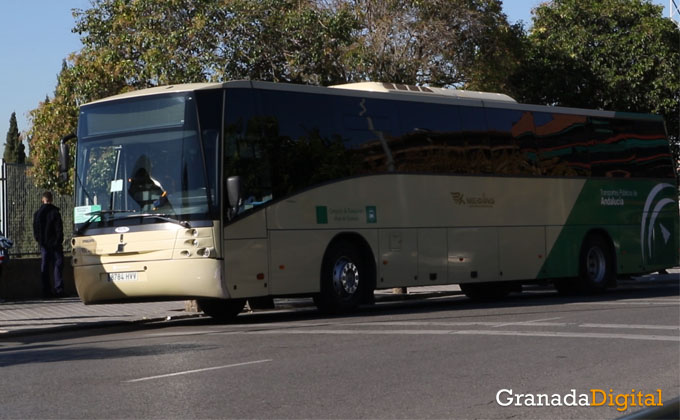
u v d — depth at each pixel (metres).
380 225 18.34
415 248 18.98
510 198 21.08
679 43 34.56
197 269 15.57
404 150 18.95
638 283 30.17
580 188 22.72
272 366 10.45
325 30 27.48
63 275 24.34
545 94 34.62
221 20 26.95
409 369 9.99
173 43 26.27
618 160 23.75
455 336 13.02
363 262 18.20
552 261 21.97
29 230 23.64
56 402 8.55
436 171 19.53
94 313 19.31
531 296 23.91
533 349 11.45
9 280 22.91
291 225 16.77
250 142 16.28
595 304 18.95
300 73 27.44
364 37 29.61
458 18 31.12
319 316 17.50
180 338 14.10
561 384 8.95
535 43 35.00
